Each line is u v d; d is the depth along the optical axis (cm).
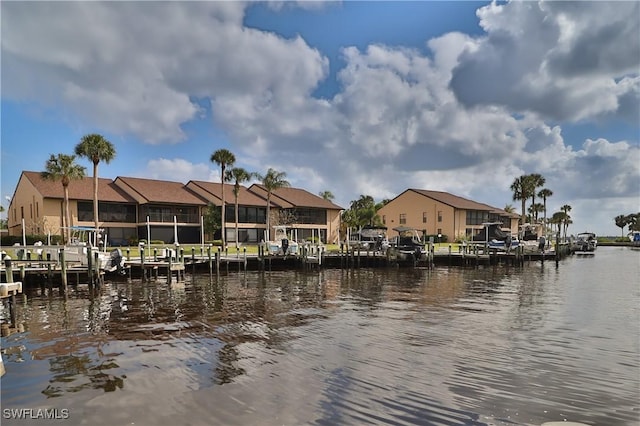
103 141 3678
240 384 711
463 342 978
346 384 710
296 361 837
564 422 575
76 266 2038
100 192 4397
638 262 3962
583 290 1927
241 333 1071
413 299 1653
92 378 742
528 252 4003
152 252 3409
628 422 576
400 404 630
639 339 1007
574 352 898
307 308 1443
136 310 1406
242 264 2988
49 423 575
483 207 6525
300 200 5841
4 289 1086
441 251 4016
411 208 6344
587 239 6347
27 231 4331
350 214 6253
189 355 879
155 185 4947
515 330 1100
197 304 1528
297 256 3136
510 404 632
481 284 2188
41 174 3781
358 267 3167
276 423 570
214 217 4806
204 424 568
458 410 611
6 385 708
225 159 4497
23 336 1043
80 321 1227
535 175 6569
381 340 997
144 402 639
